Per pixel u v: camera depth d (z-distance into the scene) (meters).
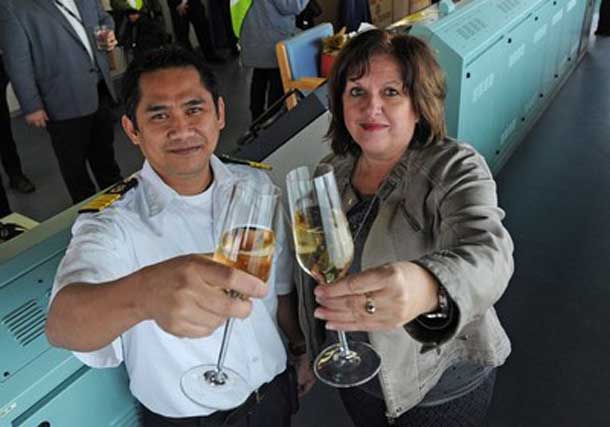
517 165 3.86
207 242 1.20
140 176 1.22
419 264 0.81
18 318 1.26
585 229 3.18
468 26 2.88
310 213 0.92
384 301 0.76
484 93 3.05
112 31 3.30
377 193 1.20
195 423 1.22
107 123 3.56
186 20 6.59
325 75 3.23
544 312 2.62
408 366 1.20
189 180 1.18
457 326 0.81
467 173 1.07
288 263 1.37
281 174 1.90
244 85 5.95
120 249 1.10
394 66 1.14
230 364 1.22
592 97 4.83
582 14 5.29
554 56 4.55
